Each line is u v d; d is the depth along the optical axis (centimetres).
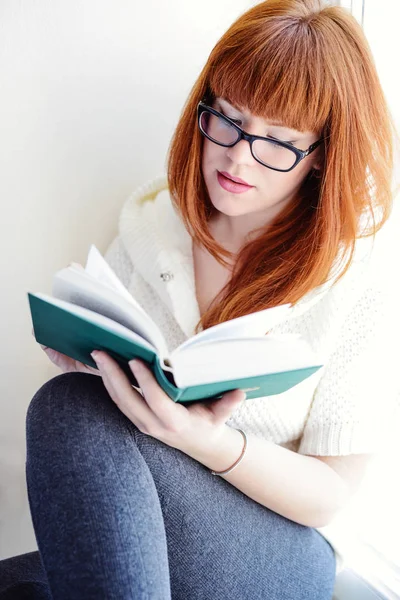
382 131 90
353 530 116
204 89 92
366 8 115
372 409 93
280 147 86
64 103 110
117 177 118
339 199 90
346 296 94
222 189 92
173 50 114
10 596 85
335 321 94
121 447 73
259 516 86
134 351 65
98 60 110
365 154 89
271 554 84
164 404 69
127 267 113
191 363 66
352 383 94
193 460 83
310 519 88
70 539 67
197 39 115
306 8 85
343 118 85
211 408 75
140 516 69
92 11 107
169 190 104
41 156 112
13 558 97
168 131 119
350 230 91
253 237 101
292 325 96
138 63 112
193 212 100
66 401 76
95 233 120
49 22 106
